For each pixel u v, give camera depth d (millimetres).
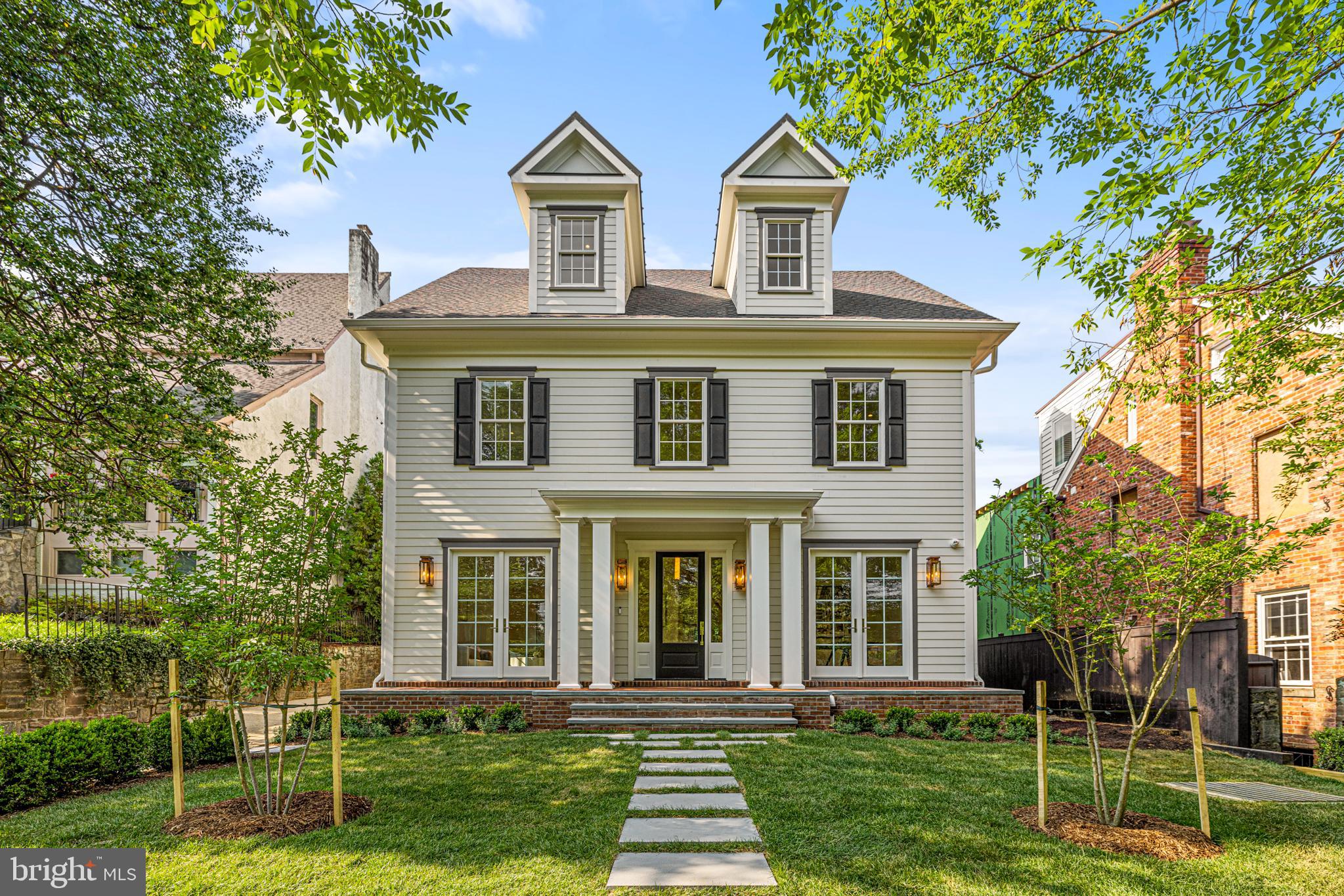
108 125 9391
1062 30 7133
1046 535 6848
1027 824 6711
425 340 13984
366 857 5914
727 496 12742
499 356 14086
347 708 12625
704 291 16406
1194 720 6578
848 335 13891
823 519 13766
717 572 14703
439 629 13500
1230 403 13039
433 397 14000
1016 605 7012
